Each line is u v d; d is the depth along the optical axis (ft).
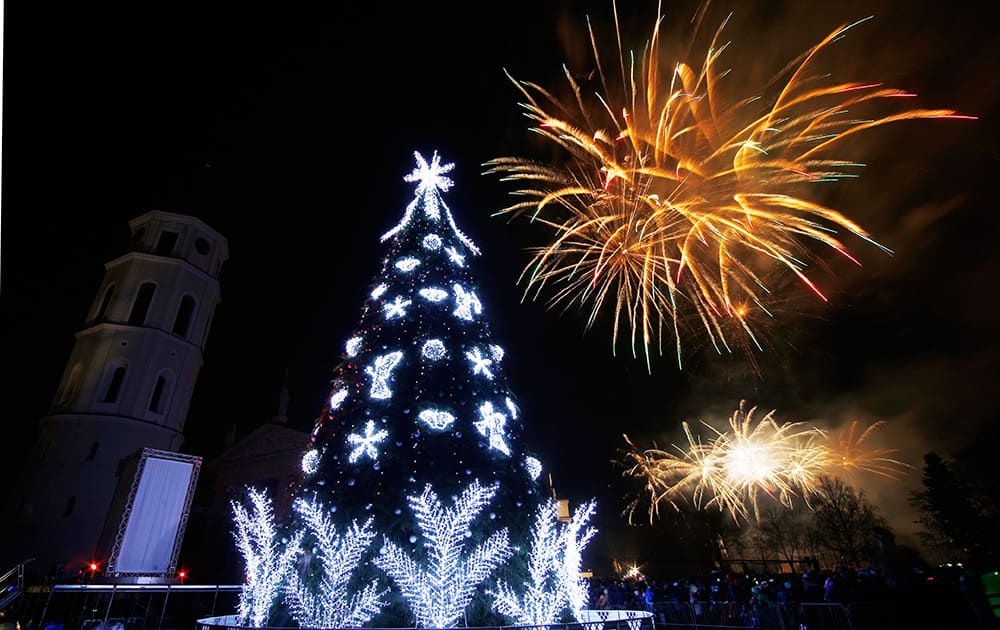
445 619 23.61
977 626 26.91
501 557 26.78
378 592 24.73
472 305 37.58
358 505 27.14
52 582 51.13
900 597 29.25
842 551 145.69
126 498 56.75
